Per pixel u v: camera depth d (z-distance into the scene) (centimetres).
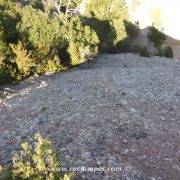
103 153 1407
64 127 1628
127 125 1631
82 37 3812
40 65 2948
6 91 2484
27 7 3688
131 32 5606
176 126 1728
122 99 1980
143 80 2527
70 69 3275
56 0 5753
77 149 1424
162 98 2058
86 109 1823
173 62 4256
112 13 5547
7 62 2773
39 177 1090
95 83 2402
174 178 1359
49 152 1122
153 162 1419
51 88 2355
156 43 5659
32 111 1908
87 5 5647
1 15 3138
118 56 4319
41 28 3161
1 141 1609
